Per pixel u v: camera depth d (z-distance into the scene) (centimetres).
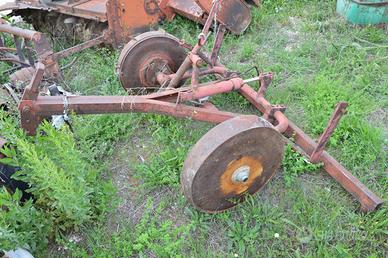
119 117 407
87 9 500
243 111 423
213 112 345
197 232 306
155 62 416
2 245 249
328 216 309
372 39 528
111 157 379
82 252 288
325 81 444
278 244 293
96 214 315
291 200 325
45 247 295
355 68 473
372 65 473
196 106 368
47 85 412
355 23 552
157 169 355
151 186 342
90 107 308
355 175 346
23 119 289
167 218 319
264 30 564
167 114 332
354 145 368
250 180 305
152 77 420
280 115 347
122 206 331
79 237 306
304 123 405
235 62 503
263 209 313
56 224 301
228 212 315
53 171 250
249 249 289
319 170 349
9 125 277
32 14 604
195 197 284
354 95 426
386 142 373
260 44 542
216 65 405
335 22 564
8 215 255
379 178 345
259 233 301
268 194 333
